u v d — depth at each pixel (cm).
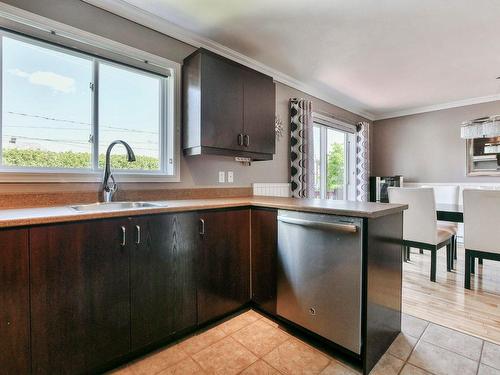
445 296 233
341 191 476
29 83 176
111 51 203
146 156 230
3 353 111
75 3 187
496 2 200
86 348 133
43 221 119
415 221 277
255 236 203
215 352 160
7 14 162
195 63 222
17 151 172
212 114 222
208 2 202
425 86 372
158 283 158
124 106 217
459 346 164
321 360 153
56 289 124
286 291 182
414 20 223
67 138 190
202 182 260
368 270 144
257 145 256
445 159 455
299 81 356
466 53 279
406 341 170
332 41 257
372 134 536
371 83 363
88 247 133
